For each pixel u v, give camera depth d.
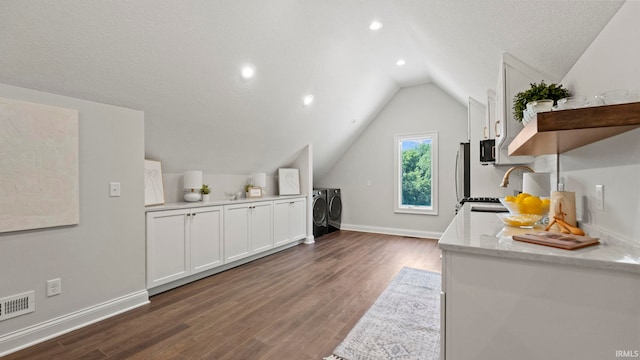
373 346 1.88
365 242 5.00
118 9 1.88
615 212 1.16
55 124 1.98
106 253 2.28
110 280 2.30
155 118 2.76
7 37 1.70
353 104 4.81
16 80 1.90
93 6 1.79
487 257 1.09
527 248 1.08
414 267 3.59
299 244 4.85
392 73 4.68
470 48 2.33
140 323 2.18
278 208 4.32
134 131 2.47
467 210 2.57
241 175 4.47
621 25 1.06
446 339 1.16
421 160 5.49
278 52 2.96
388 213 5.74
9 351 1.79
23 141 1.84
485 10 1.62
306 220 4.99
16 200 1.82
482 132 3.86
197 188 3.50
